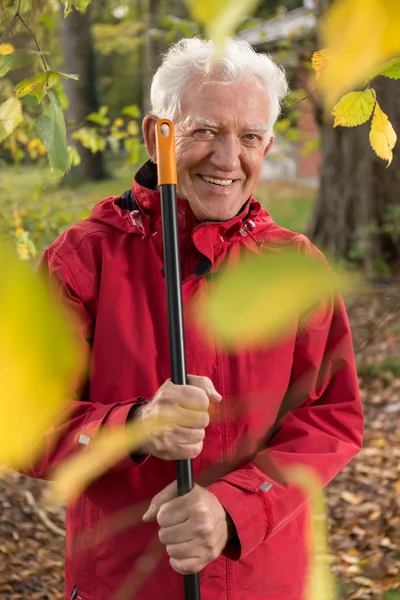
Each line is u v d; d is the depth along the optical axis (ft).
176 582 4.62
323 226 25.86
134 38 36.83
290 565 4.86
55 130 3.15
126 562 4.64
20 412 0.56
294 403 4.81
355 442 4.82
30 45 3.89
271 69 4.78
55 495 1.12
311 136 20.92
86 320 4.67
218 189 4.66
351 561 11.00
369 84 1.88
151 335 4.68
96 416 3.89
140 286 4.73
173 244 3.41
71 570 4.90
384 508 13.01
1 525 12.01
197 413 3.13
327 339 4.77
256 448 4.67
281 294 0.67
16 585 10.90
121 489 4.67
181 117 4.69
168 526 3.96
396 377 17.62
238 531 4.18
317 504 2.00
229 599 4.68
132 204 5.00
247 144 4.75
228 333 0.67
